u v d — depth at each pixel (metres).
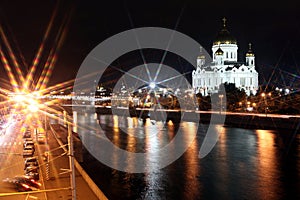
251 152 72.62
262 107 143.00
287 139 89.06
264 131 105.56
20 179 42.34
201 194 46.16
